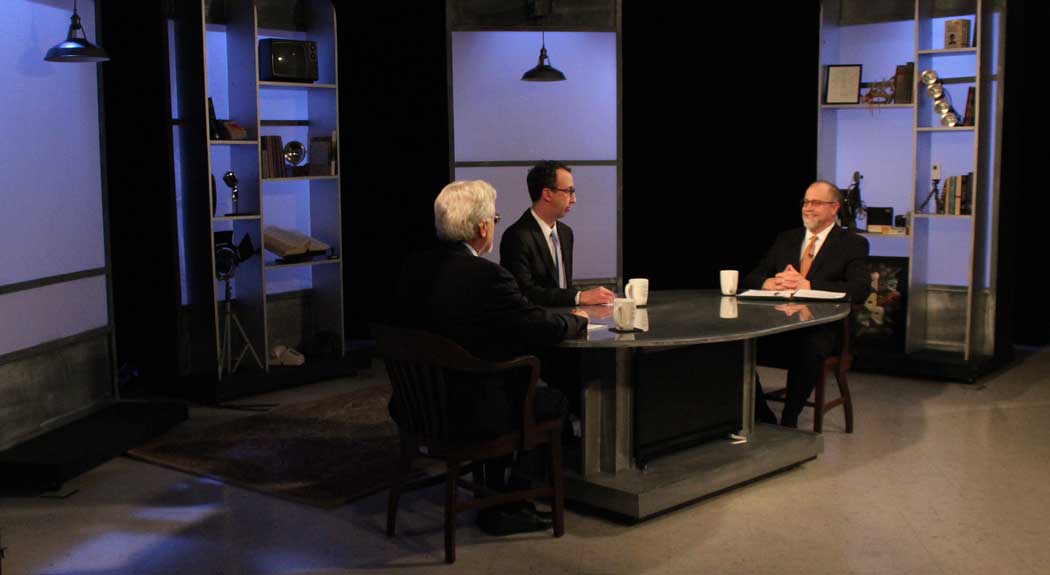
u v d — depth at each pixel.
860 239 4.93
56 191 4.70
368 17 6.70
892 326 6.07
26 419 4.48
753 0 6.95
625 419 3.76
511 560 3.29
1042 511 3.67
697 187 7.28
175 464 4.32
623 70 7.20
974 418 5.00
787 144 7.02
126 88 5.55
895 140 6.22
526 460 3.91
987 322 6.06
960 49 5.62
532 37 6.14
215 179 5.87
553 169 4.48
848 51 6.35
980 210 5.76
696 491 3.72
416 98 6.87
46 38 4.64
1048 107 6.53
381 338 3.30
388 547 3.41
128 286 5.74
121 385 5.71
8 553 3.37
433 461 4.36
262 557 3.33
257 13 5.88
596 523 3.62
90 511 3.79
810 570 3.17
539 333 3.25
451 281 3.21
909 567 3.18
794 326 3.73
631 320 3.57
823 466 4.24
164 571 3.21
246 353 5.92
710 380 4.05
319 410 5.25
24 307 4.45
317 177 5.88
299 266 6.20
